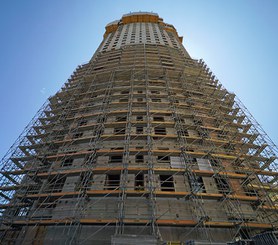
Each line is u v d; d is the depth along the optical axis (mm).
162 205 17500
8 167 21844
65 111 28406
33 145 23812
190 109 27297
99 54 45125
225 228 16656
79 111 27578
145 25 64938
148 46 44406
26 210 19609
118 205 16859
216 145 22828
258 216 17906
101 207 17281
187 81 32938
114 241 12516
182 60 39844
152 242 12523
